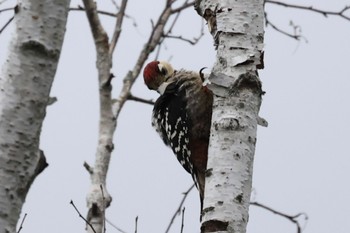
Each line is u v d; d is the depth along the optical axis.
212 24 9.01
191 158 12.82
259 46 8.37
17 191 7.16
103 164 12.81
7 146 7.20
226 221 7.57
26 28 7.42
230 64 8.27
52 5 7.49
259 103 8.24
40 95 7.36
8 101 7.29
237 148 7.93
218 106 8.17
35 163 7.29
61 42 7.52
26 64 7.36
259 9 8.52
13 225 7.09
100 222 12.23
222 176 7.81
